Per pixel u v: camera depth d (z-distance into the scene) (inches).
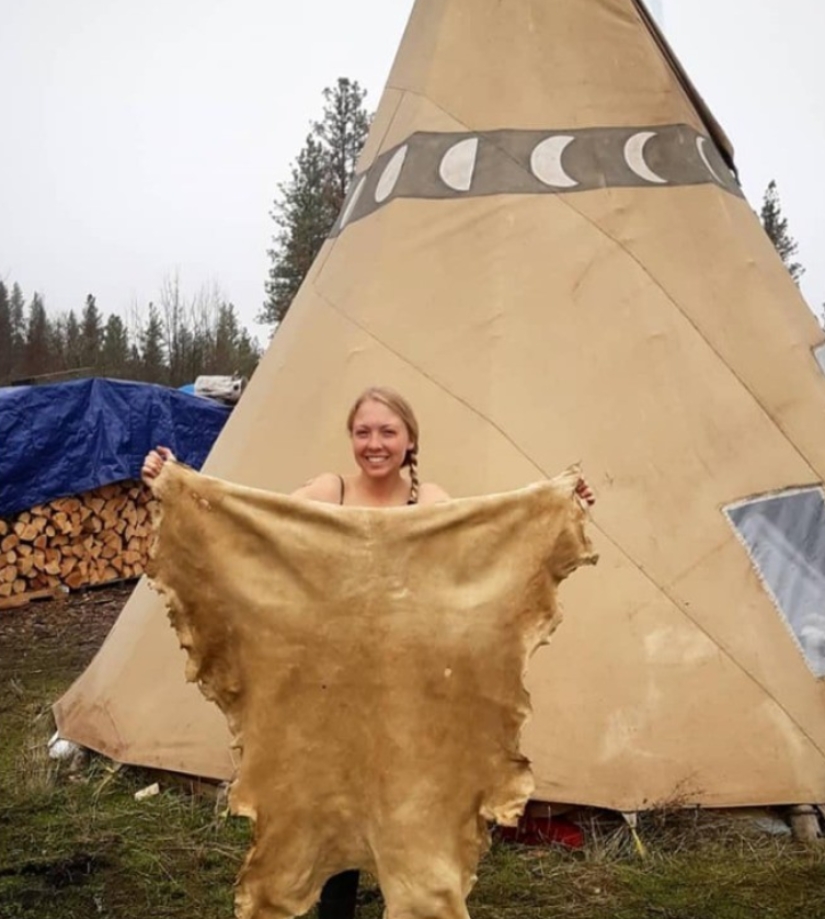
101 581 436.5
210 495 103.2
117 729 187.0
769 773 155.1
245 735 102.9
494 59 207.8
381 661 101.2
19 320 1588.3
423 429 176.2
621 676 158.7
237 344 1518.2
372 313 190.7
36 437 398.9
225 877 150.6
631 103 206.4
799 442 183.0
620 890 142.4
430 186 199.3
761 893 140.9
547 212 191.6
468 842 102.2
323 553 102.5
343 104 1515.7
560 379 177.8
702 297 190.1
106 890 147.4
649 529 168.2
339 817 102.7
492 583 103.1
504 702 102.7
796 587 169.8
